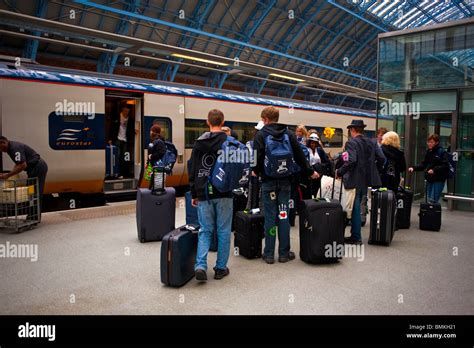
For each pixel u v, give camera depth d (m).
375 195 5.45
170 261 3.85
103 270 4.41
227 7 19.52
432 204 6.40
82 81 8.26
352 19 24.27
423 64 9.09
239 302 3.57
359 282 4.07
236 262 4.73
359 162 5.31
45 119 7.69
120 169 9.80
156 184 5.64
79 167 8.23
